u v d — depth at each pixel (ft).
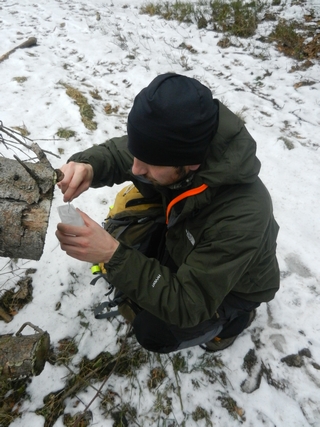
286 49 14.44
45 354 3.96
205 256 3.84
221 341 5.75
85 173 4.73
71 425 4.86
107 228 5.68
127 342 5.76
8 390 5.02
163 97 3.18
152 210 5.37
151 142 3.34
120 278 3.83
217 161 3.61
